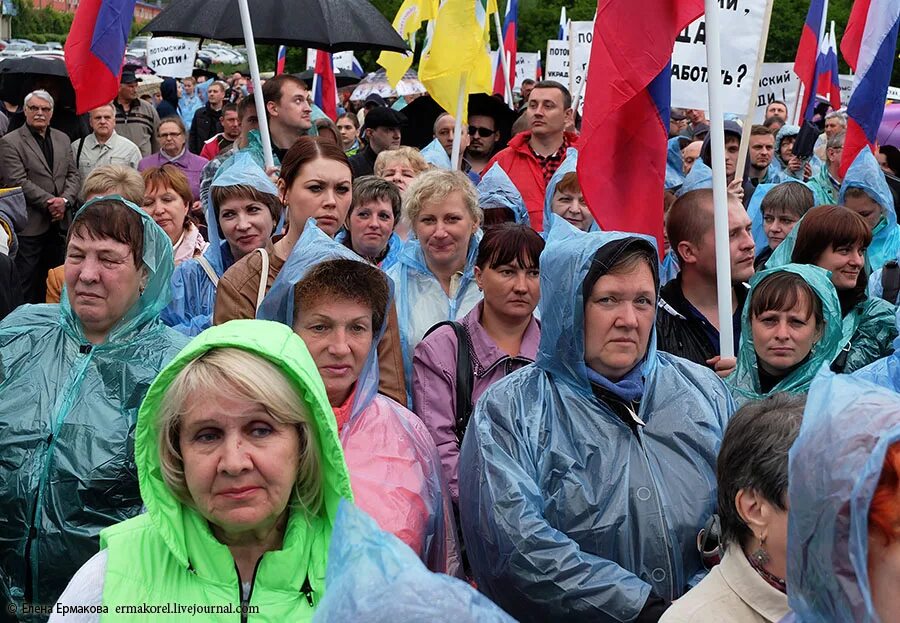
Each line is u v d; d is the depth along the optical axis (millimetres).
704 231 5090
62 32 58438
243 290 4797
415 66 26078
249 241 5941
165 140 11203
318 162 5359
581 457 3465
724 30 7246
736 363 4703
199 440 2637
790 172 11727
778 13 24719
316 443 2729
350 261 3750
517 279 4707
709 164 8570
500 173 7262
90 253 3996
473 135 10617
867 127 7441
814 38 11312
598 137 5062
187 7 9164
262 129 7180
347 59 22656
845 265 5426
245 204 5934
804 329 4441
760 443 2611
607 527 3381
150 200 6848
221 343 2686
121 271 4016
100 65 7441
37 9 57656
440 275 5664
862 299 5496
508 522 3311
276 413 2633
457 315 5570
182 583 2654
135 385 4000
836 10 28078
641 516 3387
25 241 10773
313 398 2680
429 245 5598
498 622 1440
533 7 30406
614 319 3475
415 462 3613
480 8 10273
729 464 2682
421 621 1416
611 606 3182
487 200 7090
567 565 3236
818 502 1660
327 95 14023
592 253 3473
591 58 5098
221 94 17016
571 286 3479
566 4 29766
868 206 7227
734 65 7238
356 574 1485
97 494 3869
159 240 4121
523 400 3545
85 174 11945
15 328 4180
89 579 2674
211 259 6059
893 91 22188
